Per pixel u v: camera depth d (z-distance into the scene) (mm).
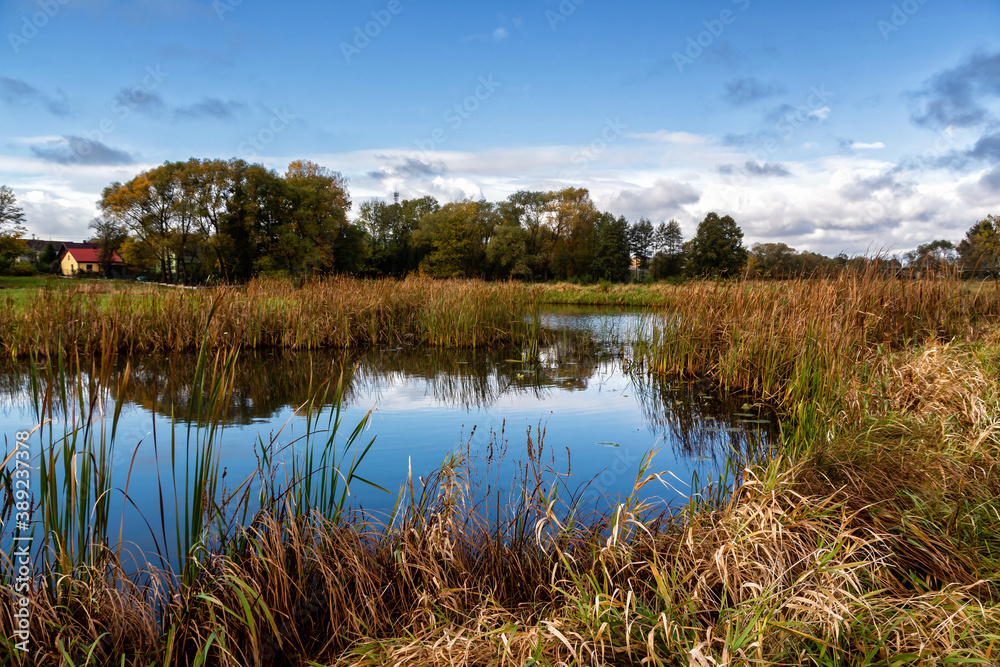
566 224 54562
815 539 2770
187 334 10914
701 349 9141
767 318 7977
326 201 36344
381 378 9117
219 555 2799
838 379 5266
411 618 2512
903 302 7984
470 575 2805
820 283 7992
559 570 2846
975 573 2539
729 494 3686
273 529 2775
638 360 10289
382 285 14664
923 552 2740
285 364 10164
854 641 2047
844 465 3535
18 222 39500
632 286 32875
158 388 8078
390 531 3064
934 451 3488
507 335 13469
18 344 9969
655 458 5023
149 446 5312
